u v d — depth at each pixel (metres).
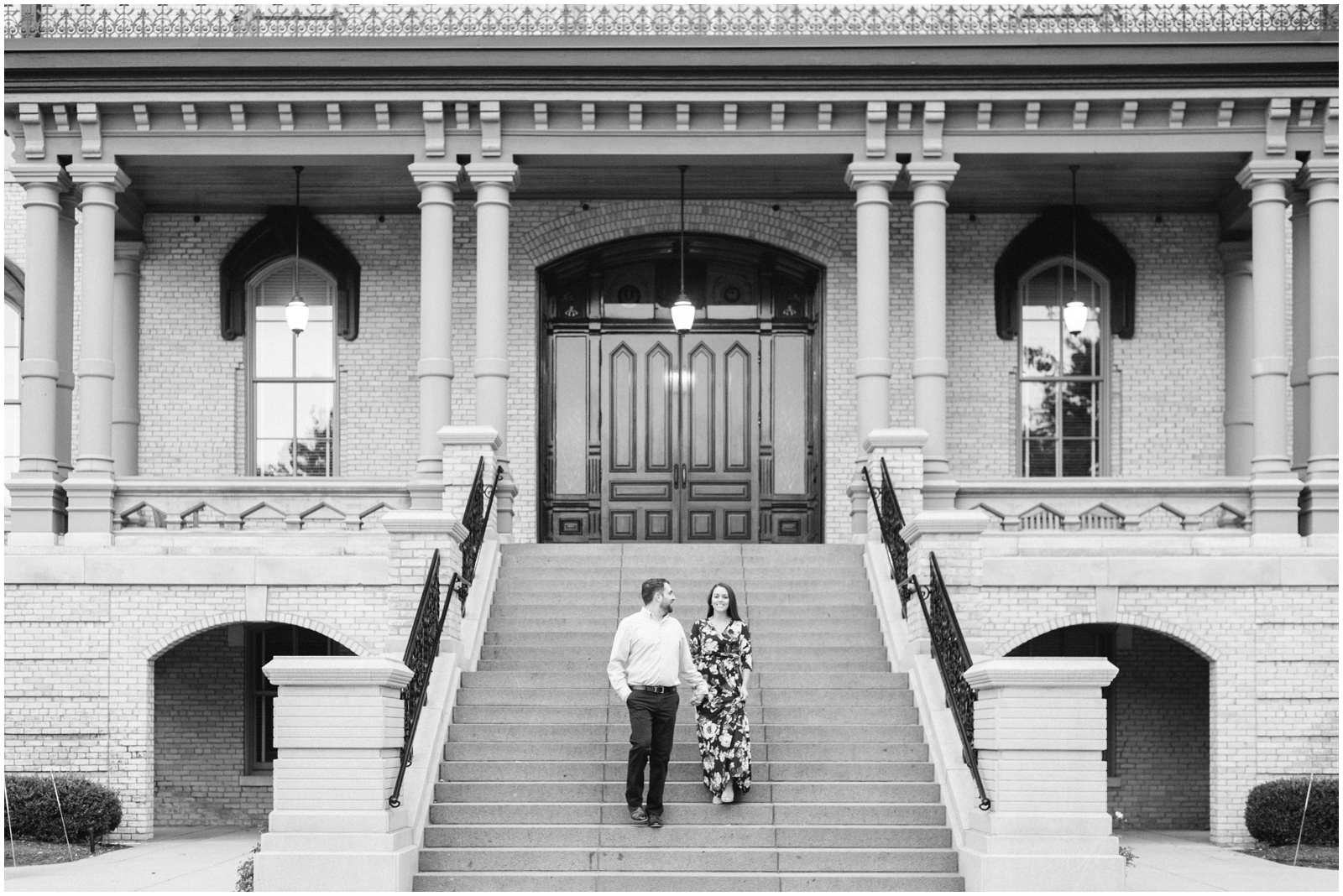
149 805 15.99
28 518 17.00
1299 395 18.25
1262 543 16.58
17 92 17.16
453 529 13.93
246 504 18.03
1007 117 17.44
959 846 11.30
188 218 20.31
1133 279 20.23
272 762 18.89
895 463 16.20
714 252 20.62
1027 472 20.22
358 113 17.44
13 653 16.12
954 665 12.06
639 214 20.23
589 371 20.59
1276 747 15.94
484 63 17.00
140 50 16.97
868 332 17.41
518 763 12.33
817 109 17.41
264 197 19.84
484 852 11.23
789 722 13.05
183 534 16.84
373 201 20.05
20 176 17.36
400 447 20.20
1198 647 16.06
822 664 14.06
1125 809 18.69
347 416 20.25
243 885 10.90
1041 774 10.70
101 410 17.23
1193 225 20.38
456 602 13.88
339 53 17.03
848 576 16.03
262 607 16.17
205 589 16.22
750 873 11.15
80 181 17.39
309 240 20.20
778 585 15.90
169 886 12.00
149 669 16.14
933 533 14.11
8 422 20.45
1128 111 17.23
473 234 20.28
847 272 20.30
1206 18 17.52
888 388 17.45
